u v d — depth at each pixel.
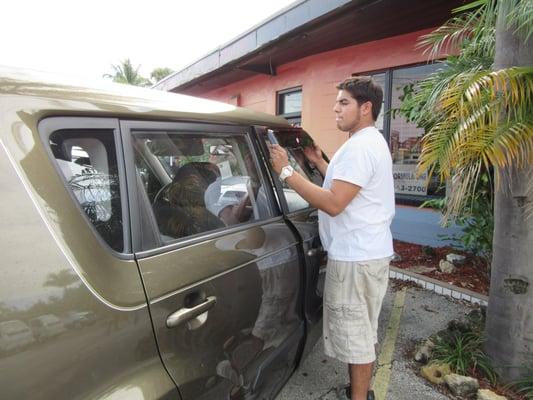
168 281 1.30
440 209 4.08
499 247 2.36
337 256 2.06
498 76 1.92
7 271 0.93
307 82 7.06
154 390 1.19
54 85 1.20
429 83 3.15
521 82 1.93
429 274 4.18
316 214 2.54
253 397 1.75
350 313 2.06
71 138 1.18
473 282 3.88
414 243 5.29
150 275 1.25
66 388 0.99
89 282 1.08
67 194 1.11
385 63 5.60
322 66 6.67
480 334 2.76
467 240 3.78
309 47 6.13
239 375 1.63
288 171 1.96
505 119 2.06
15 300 0.93
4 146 1.01
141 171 1.39
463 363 2.52
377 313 2.17
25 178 1.02
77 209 1.12
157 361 1.23
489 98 2.01
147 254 1.29
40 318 0.96
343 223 2.04
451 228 4.86
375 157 1.96
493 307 2.43
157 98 1.57
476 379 2.38
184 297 1.34
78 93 1.24
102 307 1.09
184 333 1.33
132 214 1.30
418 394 2.36
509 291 2.32
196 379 1.36
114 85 1.45
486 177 2.94
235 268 1.61
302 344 2.27
